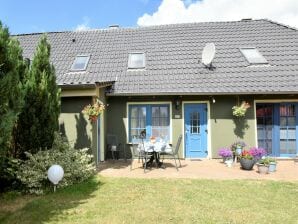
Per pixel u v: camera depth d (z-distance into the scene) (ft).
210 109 40.91
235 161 37.93
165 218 17.70
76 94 31.22
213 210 19.13
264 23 51.49
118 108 41.39
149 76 42.19
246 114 40.68
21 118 24.70
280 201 21.09
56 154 25.64
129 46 49.08
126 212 18.72
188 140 41.42
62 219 17.66
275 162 32.09
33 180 23.07
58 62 46.75
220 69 42.60
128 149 41.04
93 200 21.26
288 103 41.14
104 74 43.16
